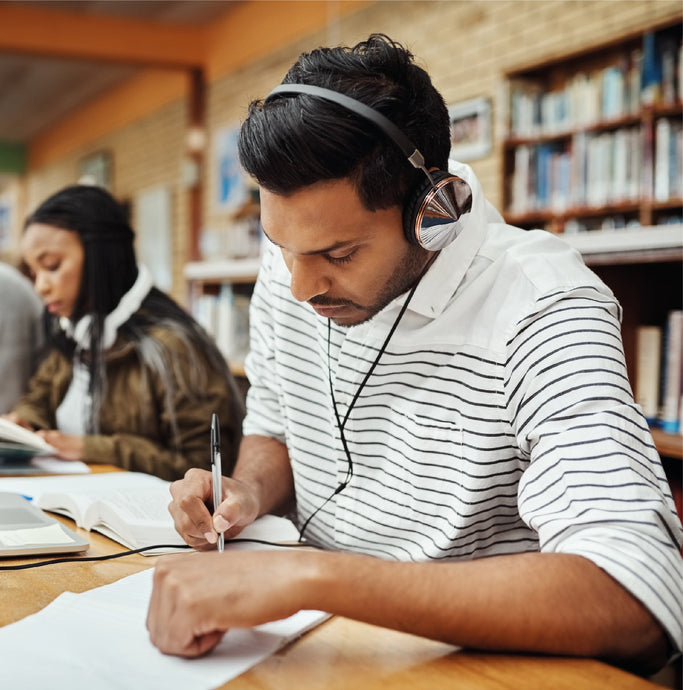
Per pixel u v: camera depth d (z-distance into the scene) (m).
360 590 0.73
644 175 3.53
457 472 1.06
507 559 0.78
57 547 1.08
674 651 0.79
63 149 11.10
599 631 0.74
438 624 0.73
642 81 3.53
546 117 4.09
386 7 5.32
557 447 0.86
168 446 1.96
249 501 1.14
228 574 0.75
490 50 4.59
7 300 2.39
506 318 0.99
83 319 2.05
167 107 8.24
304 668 0.74
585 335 0.90
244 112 0.93
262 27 6.40
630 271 2.17
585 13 4.02
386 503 1.15
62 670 0.72
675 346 2.10
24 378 2.43
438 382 1.07
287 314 1.28
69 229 1.97
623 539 0.78
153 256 8.54
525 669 0.74
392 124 0.84
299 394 1.27
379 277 0.91
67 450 1.80
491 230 1.09
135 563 1.05
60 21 6.53
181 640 0.74
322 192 0.83
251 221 6.25
